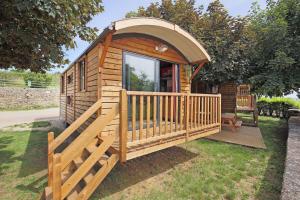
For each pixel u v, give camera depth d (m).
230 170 4.48
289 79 8.34
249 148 6.19
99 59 4.42
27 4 2.94
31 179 4.04
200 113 5.12
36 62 4.71
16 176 4.18
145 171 4.44
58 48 4.34
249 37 8.86
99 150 3.09
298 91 9.57
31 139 7.32
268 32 8.55
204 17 9.38
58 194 2.61
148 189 3.66
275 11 8.79
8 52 4.28
